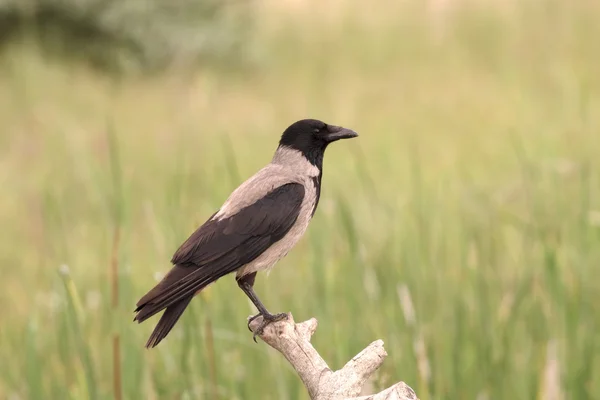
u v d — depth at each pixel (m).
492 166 17.94
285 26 34.12
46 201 13.22
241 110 24.70
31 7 27.25
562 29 30.66
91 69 28.08
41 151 20.58
